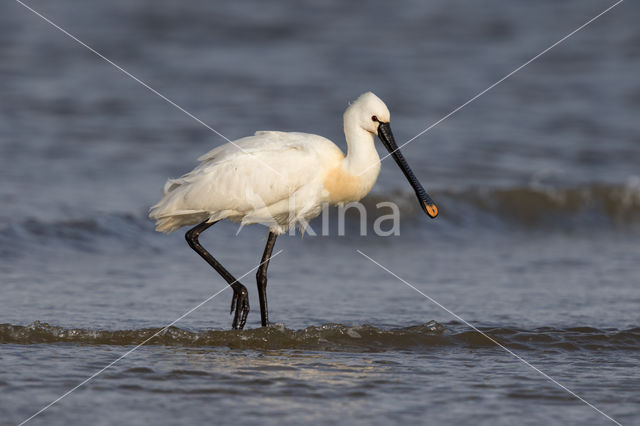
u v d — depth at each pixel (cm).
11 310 1150
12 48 2958
